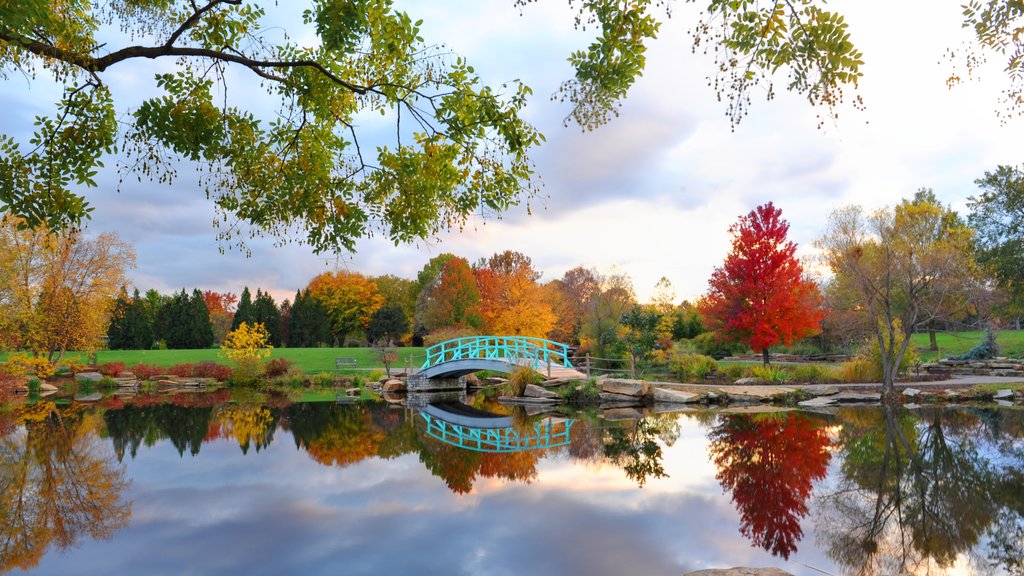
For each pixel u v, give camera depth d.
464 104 5.63
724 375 24.92
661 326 34.28
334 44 5.04
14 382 26.80
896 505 7.80
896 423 14.67
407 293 64.00
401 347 54.16
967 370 25.77
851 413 16.77
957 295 21.08
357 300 61.28
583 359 32.72
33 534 7.14
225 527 7.37
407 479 9.98
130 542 6.82
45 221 5.40
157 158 5.72
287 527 7.36
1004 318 31.34
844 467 10.09
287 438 14.52
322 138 6.46
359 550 6.47
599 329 33.66
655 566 5.86
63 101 5.46
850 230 20.30
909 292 19.75
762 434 13.52
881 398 18.91
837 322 24.27
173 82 5.72
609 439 13.63
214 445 13.55
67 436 14.90
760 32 4.16
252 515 7.89
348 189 6.20
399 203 6.11
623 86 4.89
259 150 6.12
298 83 6.06
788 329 22.97
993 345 27.91
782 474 9.67
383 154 6.05
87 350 30.83
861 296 20.55
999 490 8.45
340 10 4.93
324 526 7.38
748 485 9.06
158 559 6.28
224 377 34.16
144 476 10.37
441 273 44.47
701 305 25.86
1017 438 12.41
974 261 25.86
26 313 27.14
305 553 6.41
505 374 33.94
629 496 8.63
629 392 20.92
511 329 36.75
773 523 7.18
